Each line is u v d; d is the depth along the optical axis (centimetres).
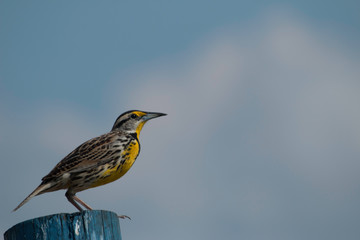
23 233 702
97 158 1130
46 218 707
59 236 702
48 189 1108
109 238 728
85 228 711
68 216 713
